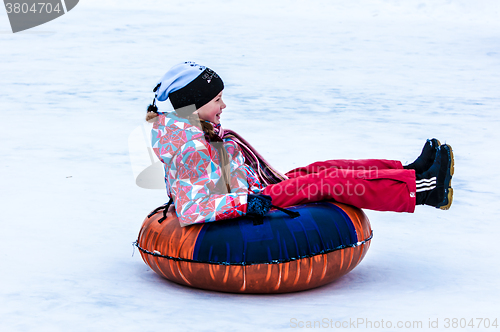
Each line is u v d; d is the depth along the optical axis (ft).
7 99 63.41
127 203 28.84
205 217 16.85
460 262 20.83
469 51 112.27
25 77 78.33
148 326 14.49
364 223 18.19
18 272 19.12
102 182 32.94
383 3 190.70
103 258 20.92
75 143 43.68
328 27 148.15
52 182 32.76
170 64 91.09
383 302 16.57
